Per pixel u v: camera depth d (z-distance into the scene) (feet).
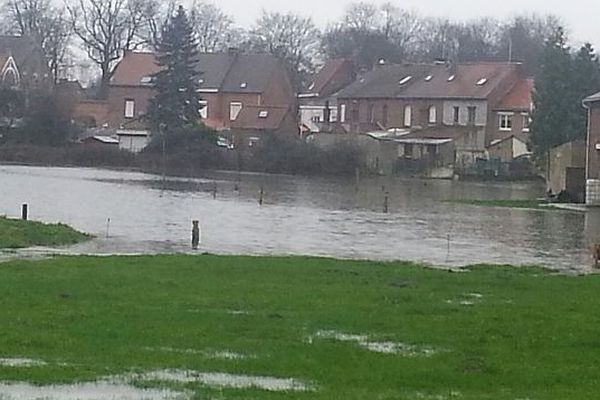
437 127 484.74
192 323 81.87
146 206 249.96
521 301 98.99
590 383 64.23
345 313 88.33
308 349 72.95
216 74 577.84
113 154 465.88
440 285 110.32
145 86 574.97
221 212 239.09
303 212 246.06
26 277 105.81
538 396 60.23
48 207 236.63
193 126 470.39
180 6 509.76
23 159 471.62
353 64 613.93
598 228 217.77
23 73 535.60
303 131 524.11
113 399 57.88
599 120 284.00
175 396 58.59
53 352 69.92
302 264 127.44
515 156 448.65
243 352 71.67
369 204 280.51
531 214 255.50
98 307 88.12
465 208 272.10
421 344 76.02
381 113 520.83
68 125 485.97
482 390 62.28
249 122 525.34
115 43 597.11
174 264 122.83
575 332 80.79
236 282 107.34
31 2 600.80
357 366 68.18
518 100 476.95
